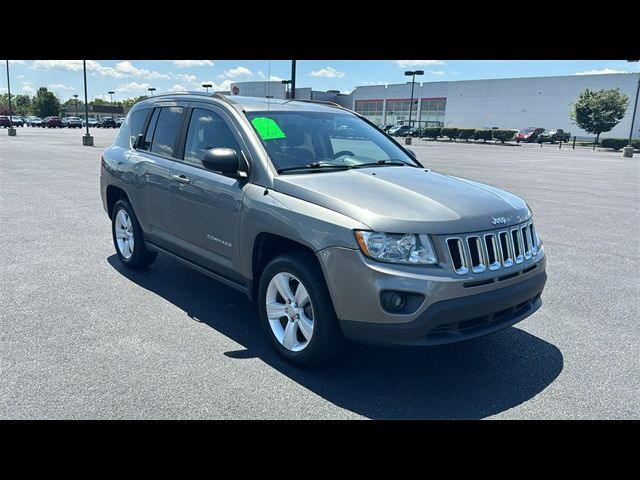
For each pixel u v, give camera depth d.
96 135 46.72
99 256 6.93
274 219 3.91
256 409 3.39
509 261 3.77
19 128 70.25
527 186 16.38
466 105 79.81
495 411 3.47
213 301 5.34
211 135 4.80
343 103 95.19
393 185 3.99
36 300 5.27
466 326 3.55
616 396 3.69
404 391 3.69
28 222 9.02
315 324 3.71
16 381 3.65
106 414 3.29
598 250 8.03
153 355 4.11
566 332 4.84
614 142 50.00
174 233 5.20
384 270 3.35
